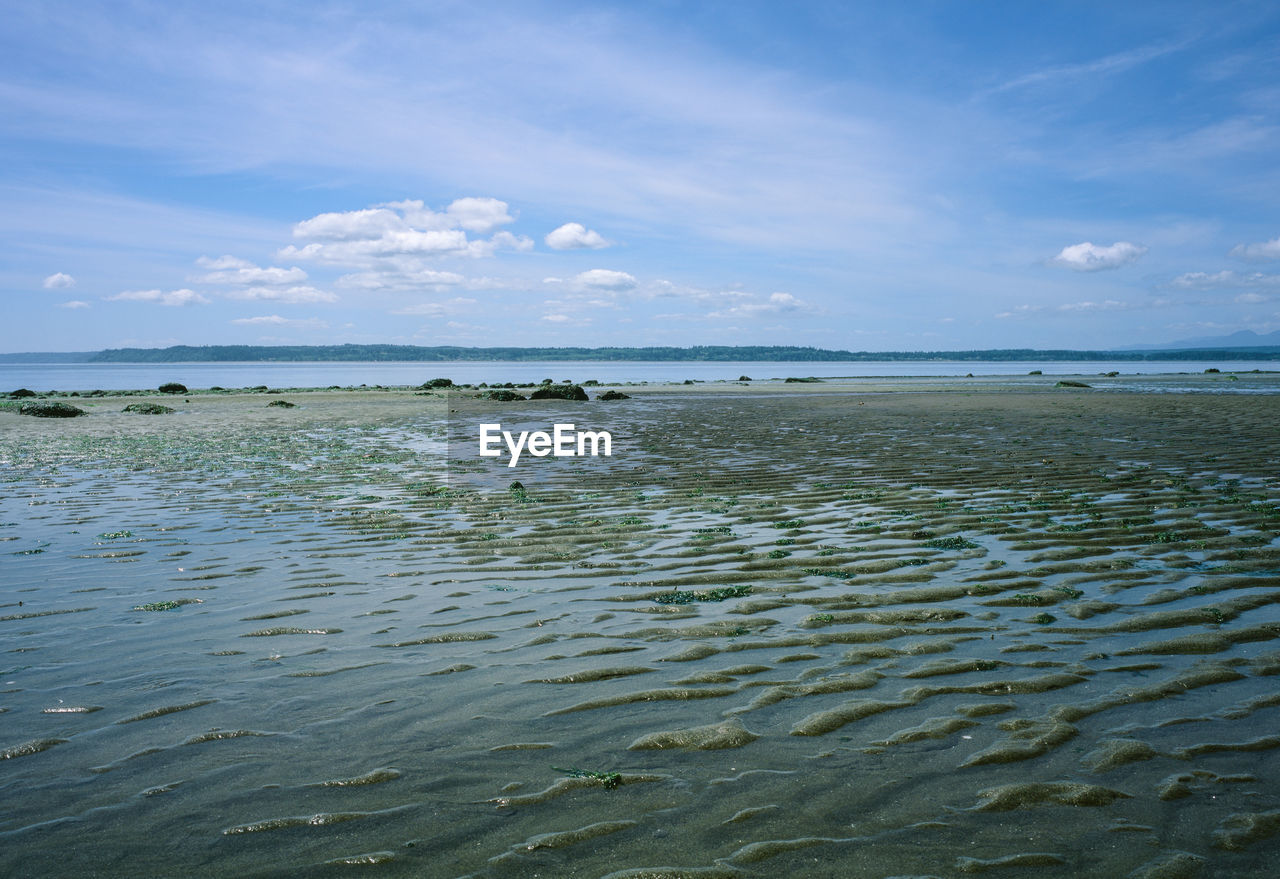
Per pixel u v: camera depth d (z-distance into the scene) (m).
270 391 58.03
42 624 6.97
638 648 6.27
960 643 6.25
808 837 3.74
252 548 9.84
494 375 128.00
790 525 10.75
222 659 6.13
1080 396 40.19
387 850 3.69
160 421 31.14
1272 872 3.42
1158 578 7.87
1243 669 5.61
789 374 117.94
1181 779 4.18
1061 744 4.59
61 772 4.44
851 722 4.93
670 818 3.91
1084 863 3.52
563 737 4.78
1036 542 9.44
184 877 3.52
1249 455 16.41
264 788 4.25
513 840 3.75
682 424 27.23
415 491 14.03
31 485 15.07
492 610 7.30
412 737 4.80
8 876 3.53
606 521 11.23
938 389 52.66
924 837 3.72
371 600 7.64
